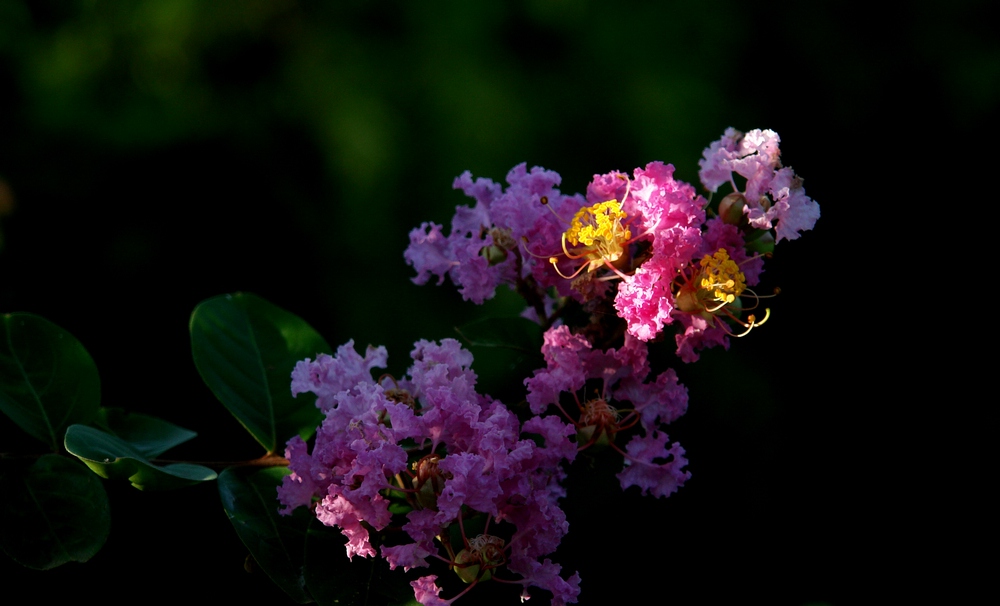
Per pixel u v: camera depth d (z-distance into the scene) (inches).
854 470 307.0
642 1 303.4
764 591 276.4
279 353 94.2
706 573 237.5
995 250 329.1
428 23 300.0
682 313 77.5
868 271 331.3
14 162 290.8
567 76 302.2
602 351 80.6
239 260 300.2
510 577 76.0
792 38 317.7
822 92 322.3
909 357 324.5
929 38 320.8
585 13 300.2
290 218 302.0
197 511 109.4
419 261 90.5
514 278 87.3
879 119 328.8
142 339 288.4
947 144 331.6
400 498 76.1
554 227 81.7
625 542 216.2
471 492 68.8
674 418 79.7
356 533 71.7
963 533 291.4
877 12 323.3
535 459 73.4
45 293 285.7
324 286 298.5
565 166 299.0
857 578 281.1
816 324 325.7
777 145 78.7
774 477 288.2
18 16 303.1
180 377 285.9
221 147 303.0
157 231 296.7
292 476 76.2
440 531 70.6
